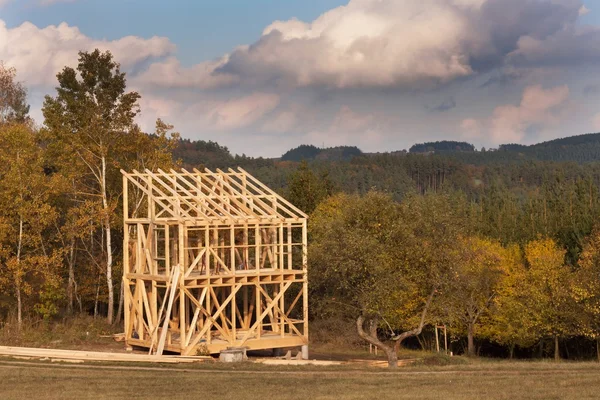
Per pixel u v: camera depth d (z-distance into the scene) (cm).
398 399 3294
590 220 9094
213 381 3825
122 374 4022
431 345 8294
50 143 6353
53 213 5862
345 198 8556
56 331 5719
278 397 3372
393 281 4688
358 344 6800
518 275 7100
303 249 5434
